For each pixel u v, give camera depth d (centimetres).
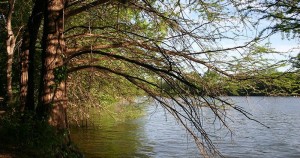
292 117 4025
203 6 915
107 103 1695
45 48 1025
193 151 1866
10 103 1316
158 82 1070
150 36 1052
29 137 948
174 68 934
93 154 1644
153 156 1714
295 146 2155
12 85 1723
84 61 1149
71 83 1370
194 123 896
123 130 2475
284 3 749
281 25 761
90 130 2327
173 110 916
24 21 1655
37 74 1576
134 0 952
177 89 897
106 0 969
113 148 1822
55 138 956
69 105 1541
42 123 966
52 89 1007
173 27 907
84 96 1469
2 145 921
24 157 860
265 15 780
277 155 1900
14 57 1731
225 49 896
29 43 1270
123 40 1006
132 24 1083
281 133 2700
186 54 915
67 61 1041
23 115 1056
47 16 1032
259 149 2050
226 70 909
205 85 890
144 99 1320
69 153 992
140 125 2842
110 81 1357
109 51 1188
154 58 985
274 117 4006
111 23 1127
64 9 1040
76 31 1291
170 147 1958
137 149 1848
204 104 905
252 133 2670
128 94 1397
